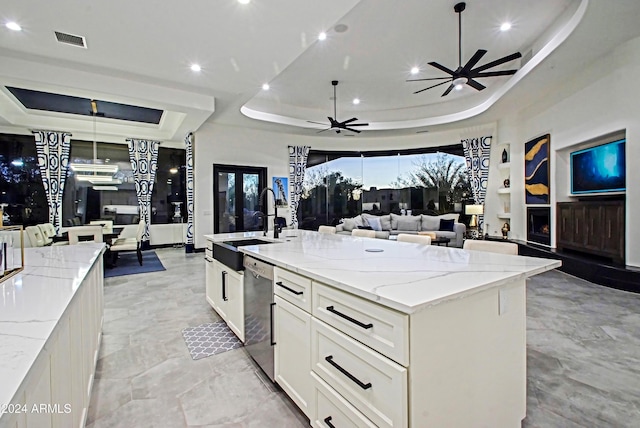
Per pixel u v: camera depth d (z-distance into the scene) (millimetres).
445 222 7969
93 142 7691
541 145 5836
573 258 4723
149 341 2668
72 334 1321
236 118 7031
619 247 4188
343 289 1278
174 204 8711
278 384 1896
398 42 4387
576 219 5004
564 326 2842
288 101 6961
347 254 2014
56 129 6941
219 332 2850
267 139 8445
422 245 2484
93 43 3471
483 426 1312
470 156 7973
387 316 1098
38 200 7035
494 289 1352
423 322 1073
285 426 1628
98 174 6852
